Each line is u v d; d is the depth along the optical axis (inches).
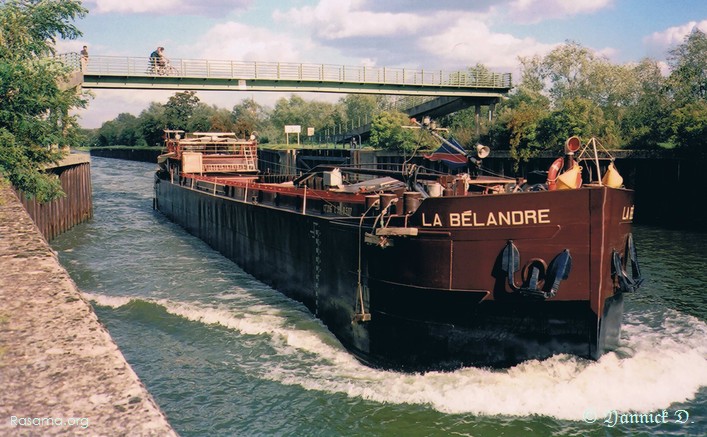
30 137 842.2
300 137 4571.9
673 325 568.4
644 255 935.0
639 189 1366.9
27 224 347.9
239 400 449.1
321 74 2071.9
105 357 155.6
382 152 2154.3
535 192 406.0
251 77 1980.8
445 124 3073.3
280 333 588.1
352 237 533.6
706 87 1834.4
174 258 978.7
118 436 118.3
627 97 2497.5
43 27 936.3
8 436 116.3
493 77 2299.5
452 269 438.0
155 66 1852.9
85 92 906.7
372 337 506.6
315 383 472.7
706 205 1238.9
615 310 442.6
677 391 426.0
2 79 794.8
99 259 962.7
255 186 876.0
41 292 209.0
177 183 1389.0
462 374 448.8
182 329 607.5
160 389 469.4
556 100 2790.4
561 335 418.9
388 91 2193.7
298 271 683.4
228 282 807.7
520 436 383.6
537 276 406.6
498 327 433.7
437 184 489.1
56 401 131.5
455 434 388.5
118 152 5521.7
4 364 148.9
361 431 400.2
